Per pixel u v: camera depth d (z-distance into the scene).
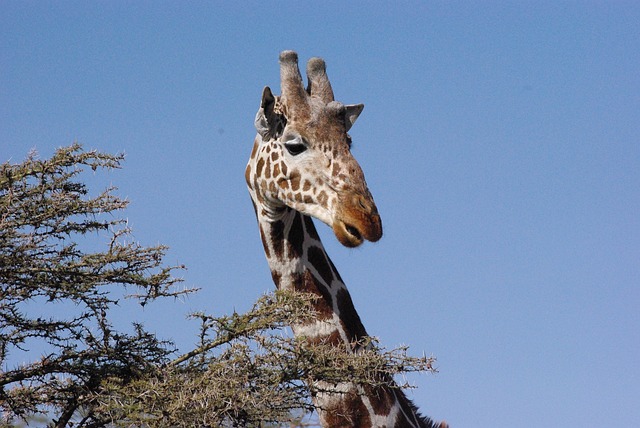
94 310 12.82
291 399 12.73
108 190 12.86
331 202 13.85
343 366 12.57
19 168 12.81
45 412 13.27
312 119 14.15
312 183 14.02
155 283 12.78
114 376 12.91
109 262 12.67
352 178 13.85
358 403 14.07
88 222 12.77
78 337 13.05
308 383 12.56
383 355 12.76
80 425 12.82
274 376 12.48
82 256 12.72
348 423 14.06
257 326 12.43
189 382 12.12
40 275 12.45
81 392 12.91
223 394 11.81
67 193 12.71
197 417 11.66
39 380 12.98
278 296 12.73
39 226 12.61
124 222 12.88
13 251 12.26
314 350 12.52
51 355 13.04
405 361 12.77
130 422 11.80
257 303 12.80
